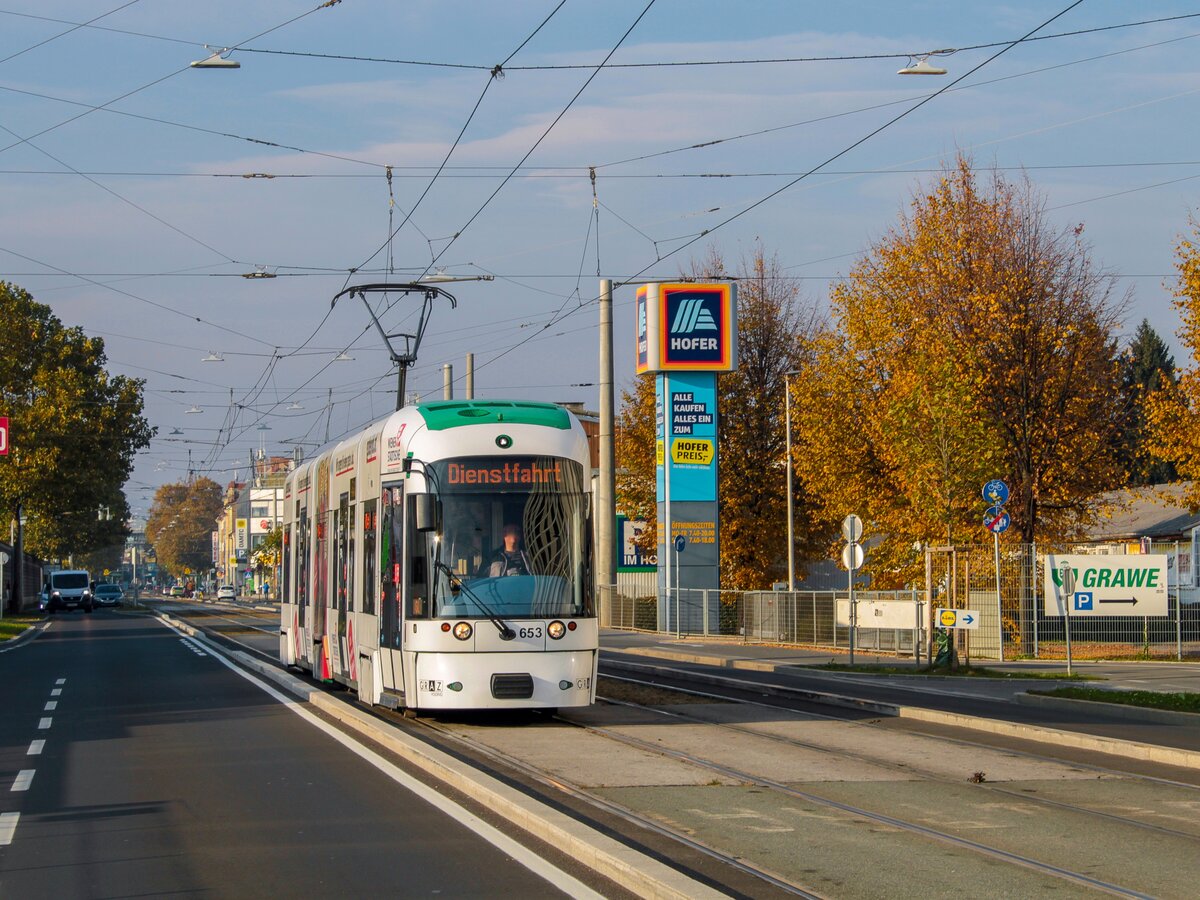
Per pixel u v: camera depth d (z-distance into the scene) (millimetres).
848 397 41594
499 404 16719
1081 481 39031
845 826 9898
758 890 7930
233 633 47281
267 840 9477
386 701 16391
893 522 40219
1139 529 51812
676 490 46344
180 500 175125
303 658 24344
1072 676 25594
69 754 14273
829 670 28172
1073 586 25188
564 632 15711
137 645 39219
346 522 19547
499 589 15664
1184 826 10086
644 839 9406
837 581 61156
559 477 16188
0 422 47438
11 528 77062
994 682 25062
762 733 15969
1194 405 32125
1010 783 12172
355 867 8562
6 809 10859
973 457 30016
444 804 10797
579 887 7910
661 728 16422
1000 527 27859
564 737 15375
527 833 9547
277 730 16312
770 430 57000
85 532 95438
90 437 67188
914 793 11484
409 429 16406
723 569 56656
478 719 17406
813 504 55562
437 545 15664
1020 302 38656
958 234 39594
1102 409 39469
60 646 39500
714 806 10719
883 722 17438
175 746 14844
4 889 8094
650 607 48188
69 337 68875
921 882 8125
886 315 40562
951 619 26406
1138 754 14070
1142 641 31688
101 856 9008
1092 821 10227
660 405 46969
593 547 16266
